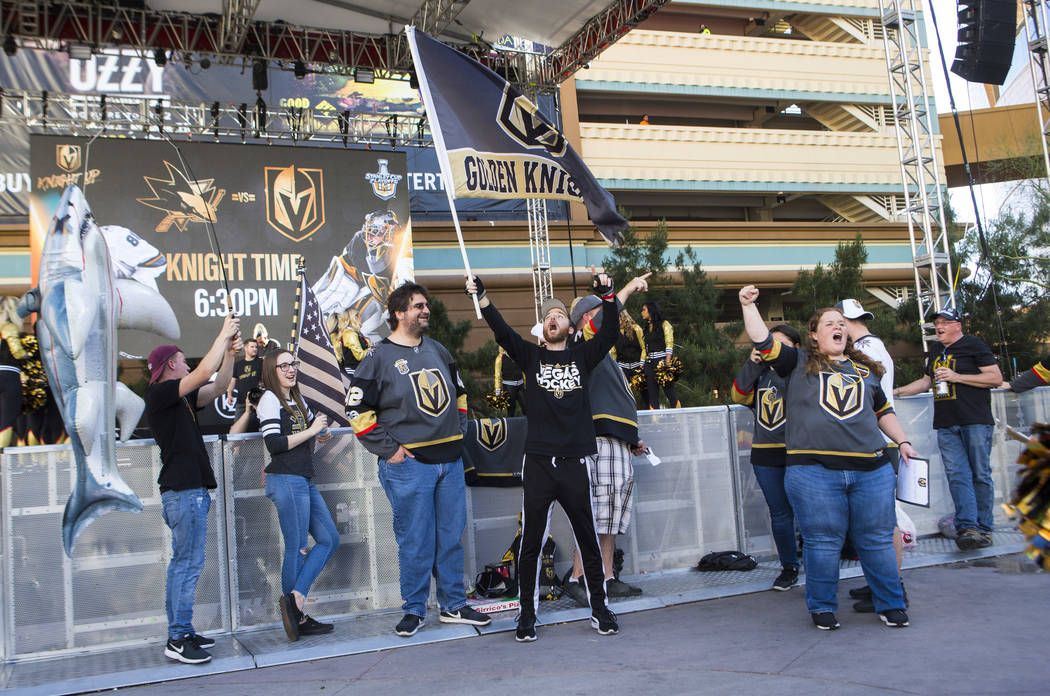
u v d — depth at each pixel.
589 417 4.61
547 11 10.03
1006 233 18.72
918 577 5.46
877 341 5.46
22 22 9.31
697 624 4.61
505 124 5.70
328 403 5.36
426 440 4.65
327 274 11.86
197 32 9.95
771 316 20.20
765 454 5.39
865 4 20.91
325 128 13.30
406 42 10.59
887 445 4.78
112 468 4.61
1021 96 15.02
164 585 4.80
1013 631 4.11
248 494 5.00
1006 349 17.11
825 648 4.02
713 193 20.50
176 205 11.27
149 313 9.66
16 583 4.52
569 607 5.16
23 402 5.67
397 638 4.58
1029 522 2.75
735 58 19.70
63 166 10.88
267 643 4.61
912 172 20.22
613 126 18.19
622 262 13.51
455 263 15.38
